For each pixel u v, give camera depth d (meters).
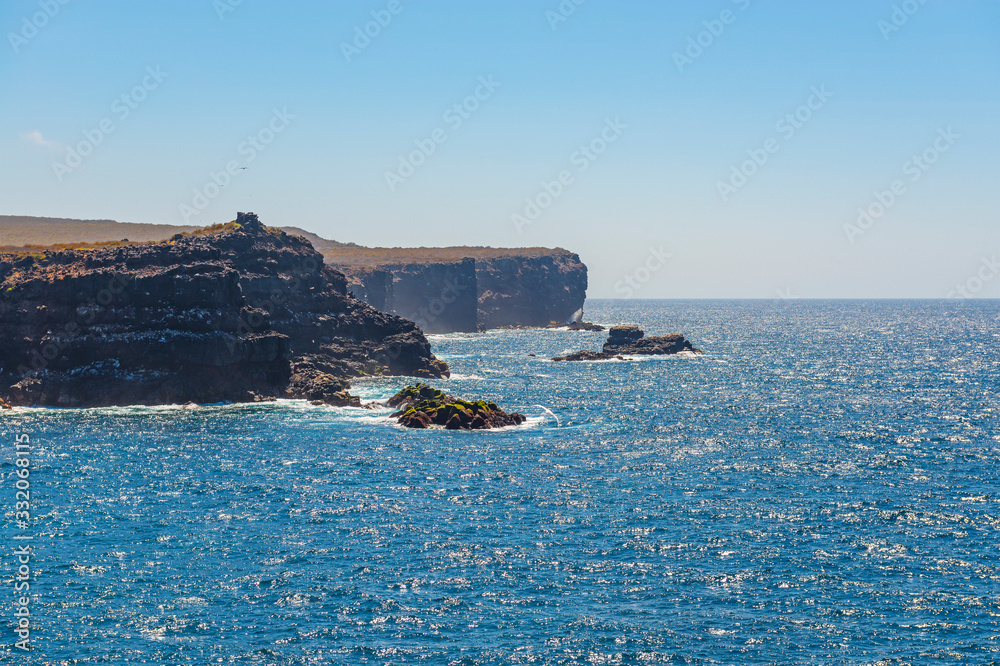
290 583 57.09
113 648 47.84
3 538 65.50
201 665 46.22
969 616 52.19
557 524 70.50
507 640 49.34
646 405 145.38
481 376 186.25
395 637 49.59
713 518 72.44
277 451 100.19
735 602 54.53
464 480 86.00
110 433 109.75
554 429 119.56
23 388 129.62
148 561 60.88
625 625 51.25
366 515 72.81
